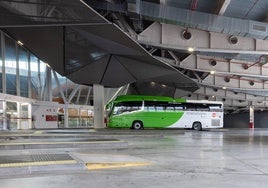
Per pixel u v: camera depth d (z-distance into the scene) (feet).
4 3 41.47
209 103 113.70
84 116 137.80
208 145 53.01
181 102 111.75
